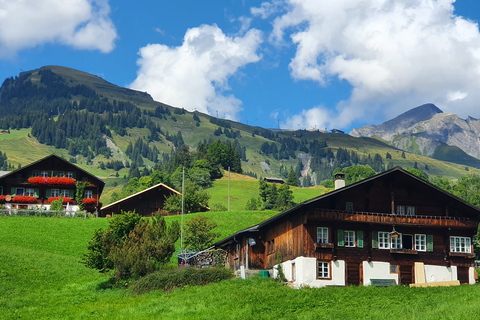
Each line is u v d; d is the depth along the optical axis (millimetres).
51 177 106062
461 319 35281
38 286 56750
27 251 69438
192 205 102125
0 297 51375
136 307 44281
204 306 42375
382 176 53031
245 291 46000
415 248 53312
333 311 39469
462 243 54344
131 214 58688
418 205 54438
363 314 38281
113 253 54688
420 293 44469
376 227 52438
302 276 49531
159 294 49094
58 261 66625
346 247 51188
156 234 57438
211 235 71500
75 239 78625
